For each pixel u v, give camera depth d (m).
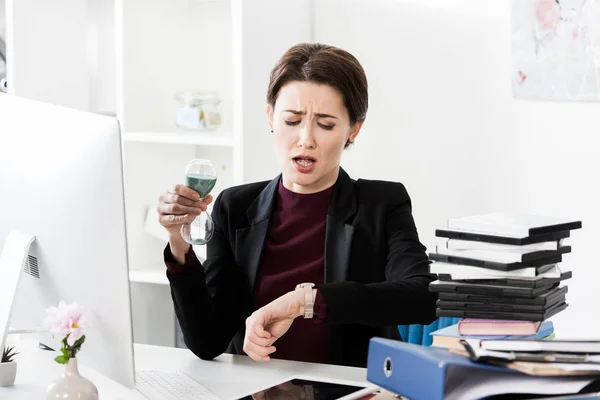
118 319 1.57
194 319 1.99
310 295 1.81
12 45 3.58
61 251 1.62
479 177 3.21
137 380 1.85
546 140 3.09
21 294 1.80
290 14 3.32
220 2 3.55
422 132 3.30
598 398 1.36
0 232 1.77
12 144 1.71
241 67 3.10
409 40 3.29
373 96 3.37
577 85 2.99
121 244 1.53
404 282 1.93
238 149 3.15
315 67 1.99
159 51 3.55
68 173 1.57
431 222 3.31
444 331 1.62
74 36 3.78
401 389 1.43
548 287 1.61
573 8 2.96
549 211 3.11
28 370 1.92
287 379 1.77
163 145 3.58
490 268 1.57
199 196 1.85
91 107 3.81
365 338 2.08
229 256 2.18
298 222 2.13
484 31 3.15
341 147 2.05
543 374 1.34
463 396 1.36
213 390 1.78
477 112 3.20
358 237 2.11
